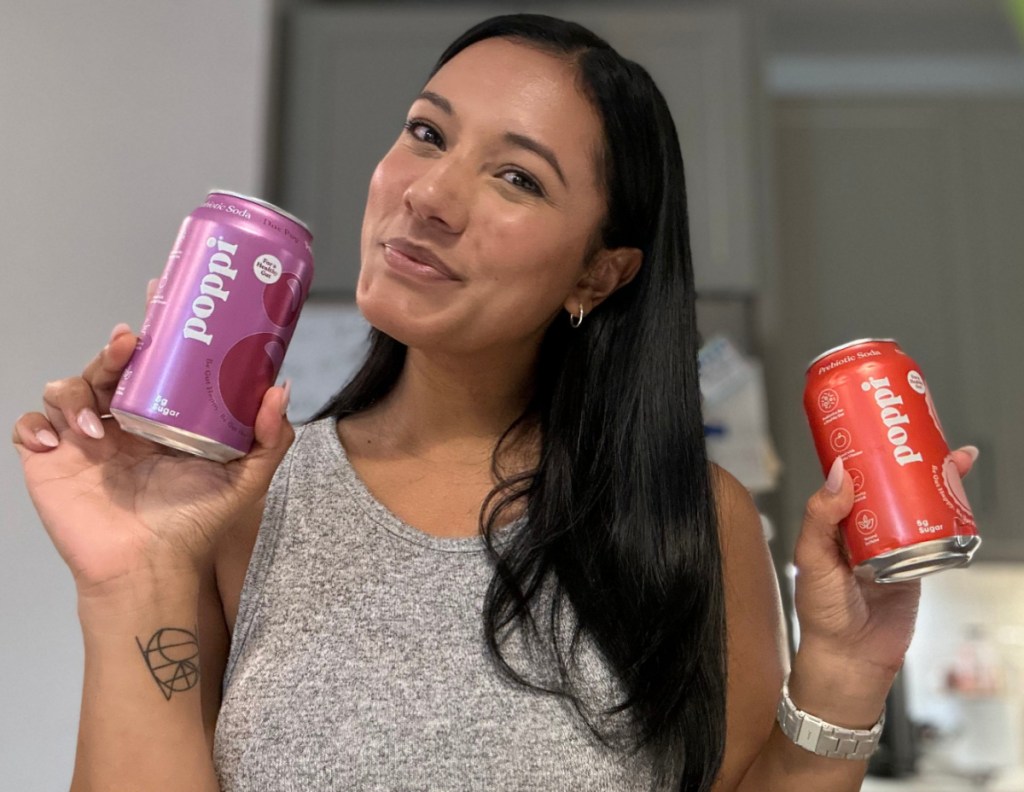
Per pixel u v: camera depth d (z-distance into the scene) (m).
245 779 0.68
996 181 2.28
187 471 0.68
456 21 2.03
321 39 2.02
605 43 0.84
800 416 2.18
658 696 0.74
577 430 0.85
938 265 2.25
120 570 0.66
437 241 0.73
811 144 2.30
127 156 1.68
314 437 0.85
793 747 0.76
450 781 0.67
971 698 2.29
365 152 1.97
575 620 0.75
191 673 0.68
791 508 2.12
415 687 0.70
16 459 1.54
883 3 2.36
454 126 0.76
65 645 1.49
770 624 0.88
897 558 0.66
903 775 2.11
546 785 0.69
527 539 0.77
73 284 1.62
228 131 1.72
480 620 0.73
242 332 0.64
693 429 0.85
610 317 0.88
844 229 2.27
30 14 1.69
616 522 0.80
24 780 1.45
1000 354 2.21
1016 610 2.38
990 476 2.17
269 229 0.66
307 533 0.76
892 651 0.73
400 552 0.75
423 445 0.84
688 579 0.79
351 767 0.67
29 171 1.64
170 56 1.73
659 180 0.87
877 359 0.71
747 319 2.00
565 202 0.77
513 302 0.75
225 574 0.78
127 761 0.65
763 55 2.07
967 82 2.52
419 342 0.75
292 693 0.69
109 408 0.68
